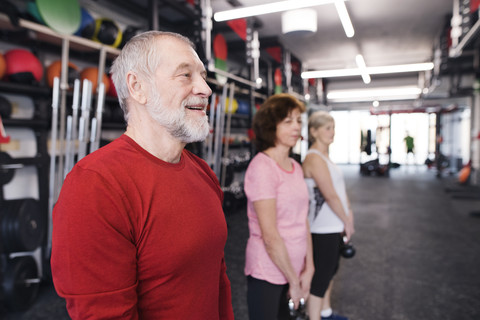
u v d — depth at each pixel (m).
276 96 1.26
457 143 11.02
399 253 3.08
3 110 2.27
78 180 0.55
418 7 4.28
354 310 2.06
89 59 3.12
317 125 1.57
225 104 4.42
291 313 1.12
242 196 4.95
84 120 2.48
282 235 1.16
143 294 0.61
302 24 3.87
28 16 2.34
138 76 0.65
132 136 0.68
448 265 2.78
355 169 11.69
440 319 1.95
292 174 1.23
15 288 2.07
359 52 6.43
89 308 0.52
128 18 3.83
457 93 6.34
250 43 4.34
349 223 1.50
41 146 2.61
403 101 11.36
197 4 3.29
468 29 3.27
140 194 0.60
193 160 0.83
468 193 6.42
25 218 2.20
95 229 0.53
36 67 2.41
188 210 0.65
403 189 7.14
